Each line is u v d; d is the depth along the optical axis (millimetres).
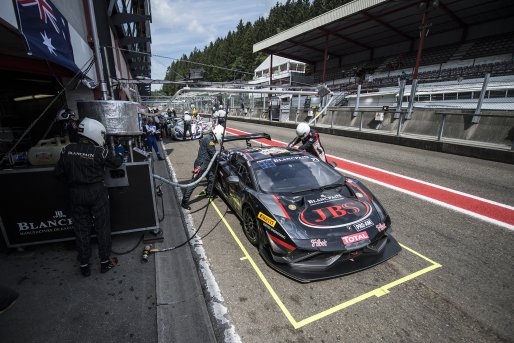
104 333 2133
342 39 28219
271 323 2229
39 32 2959
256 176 3613
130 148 3896
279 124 18891
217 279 2777
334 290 2574
